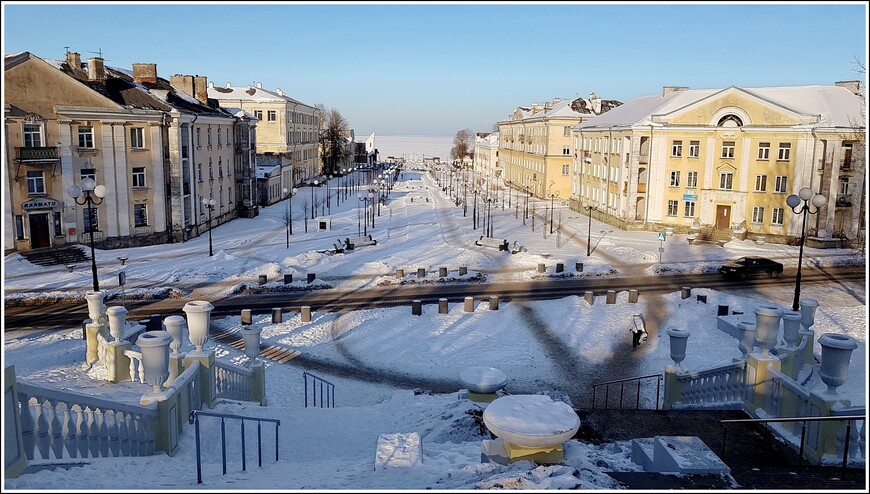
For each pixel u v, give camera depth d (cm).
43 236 4381
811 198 2812
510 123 11581
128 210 4781
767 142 5141
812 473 1034
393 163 19038
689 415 1418
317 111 12419
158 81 5812
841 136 4831
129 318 3041
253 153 6862
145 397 1220
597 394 2169
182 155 5078
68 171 4431
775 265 4078
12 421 905
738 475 998
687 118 5475
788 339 1666
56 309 3172
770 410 1388
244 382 1788
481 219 6931
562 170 9175
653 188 5700
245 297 3469
